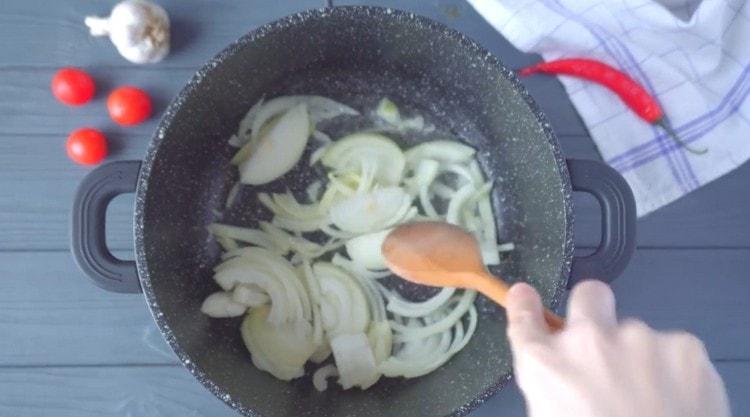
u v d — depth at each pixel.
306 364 0.56
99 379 0.57
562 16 0.56
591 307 0.27
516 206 0.58
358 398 0.55
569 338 0.26
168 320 0.48
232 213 0.57
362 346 0.56
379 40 0.53
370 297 0.56
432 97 0.58
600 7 0.56
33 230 0.56
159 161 0.48
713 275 0.59
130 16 0.53
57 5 0.57
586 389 0.24
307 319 0.56
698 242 0.59
